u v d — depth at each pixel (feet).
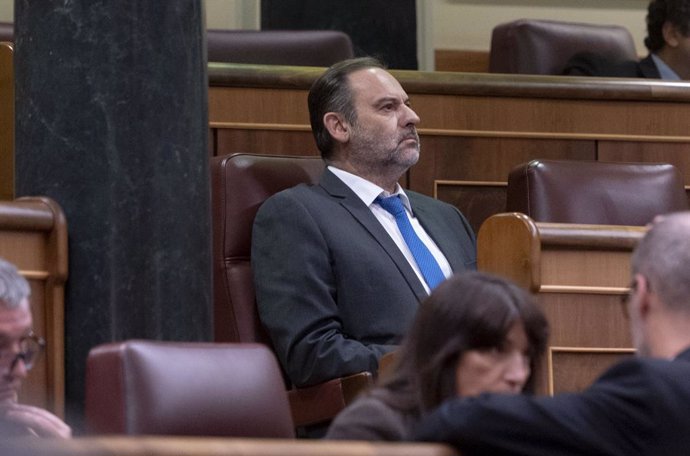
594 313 22.16
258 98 29.14
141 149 21.86
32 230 21.13
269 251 24.54
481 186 30.35
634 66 36.19
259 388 16.35
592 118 30.99
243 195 25.40
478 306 14.33
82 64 21.86
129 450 9.84
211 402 15.87
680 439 12.57
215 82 28.86
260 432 16.21
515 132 30.55
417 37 43.50
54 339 21.22
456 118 30.27
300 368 23.54
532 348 14.46
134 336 21.62
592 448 12.44
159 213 21.93
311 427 23.62
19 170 22.43
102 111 21.76
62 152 21.85
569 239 21.86
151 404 15.38
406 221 25.62
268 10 42.80
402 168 26.03
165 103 22.12
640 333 14.34
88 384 15.58
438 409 12.70
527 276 21.59
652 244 14.32
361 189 25.59
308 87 29.43
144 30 22.02
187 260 22.18
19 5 22.56
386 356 21.70
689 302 14.03
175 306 21.99
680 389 12.70
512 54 37.09
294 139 29.35
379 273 24.34
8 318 16.08
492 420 12.39
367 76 26.27
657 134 31.32
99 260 21.56
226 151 28.96
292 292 24.00
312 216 24.67
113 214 21.66
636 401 12.58
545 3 46.42
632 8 46.96
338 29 43.06
